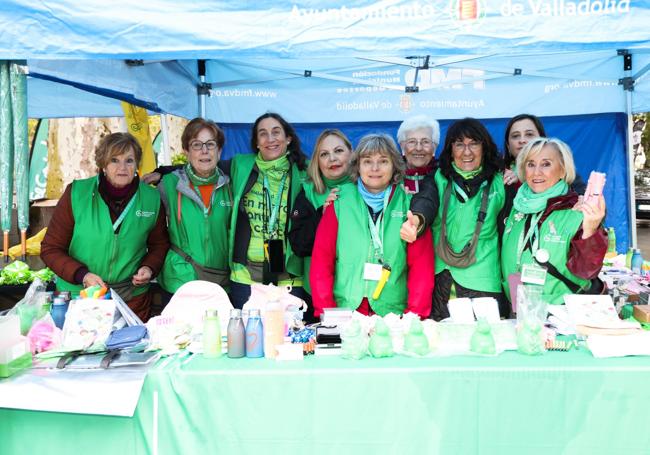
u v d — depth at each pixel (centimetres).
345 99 583
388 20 211
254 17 215
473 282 286
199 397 211
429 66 498
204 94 539
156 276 350
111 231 323
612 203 579
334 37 213
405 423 209
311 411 209
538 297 235
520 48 208
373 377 208
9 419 213
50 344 240
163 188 356
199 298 268
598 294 270
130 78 378
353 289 284
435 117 581
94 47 218
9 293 390
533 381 207
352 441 210
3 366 212
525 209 268
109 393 206
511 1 207
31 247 527
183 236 351
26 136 252
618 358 216
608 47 205
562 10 205
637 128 1166
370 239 284
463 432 209
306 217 324
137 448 213
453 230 289
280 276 344
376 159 284
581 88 566
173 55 219
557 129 577
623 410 206
